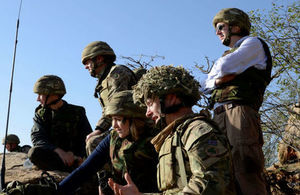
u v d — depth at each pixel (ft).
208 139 8.47
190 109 9.64
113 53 17.63
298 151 24.90
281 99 27.09
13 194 12.03
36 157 19.33
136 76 18.45
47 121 20.03
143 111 12.77
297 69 29.37
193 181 8.25
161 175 9.21
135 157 12.87
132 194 9.09
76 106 20.57
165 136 9.36
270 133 26.61
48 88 19.81
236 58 13.23
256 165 12.62
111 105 12.81
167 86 9.36
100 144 13.67
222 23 14.52
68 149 20.10
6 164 20.70
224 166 8.32
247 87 13.19
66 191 12.98
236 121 12.92
